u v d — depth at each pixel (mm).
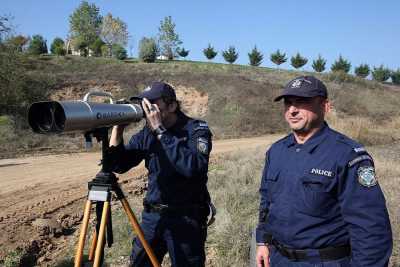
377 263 2486
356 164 2551
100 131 3258
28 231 7035
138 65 45031
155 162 3611
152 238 3646
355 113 37156
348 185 2555
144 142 3725
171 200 3562
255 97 34156
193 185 3547
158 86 3490
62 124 2740
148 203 3678
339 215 2619
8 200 9305
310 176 2619
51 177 12039
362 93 43656
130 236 6375
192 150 3414
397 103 43406
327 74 49000
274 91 36125
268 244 3061
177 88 36375
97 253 3168
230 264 5332
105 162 3324
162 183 3580
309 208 2613
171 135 3318
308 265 2637
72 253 6238
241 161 13391
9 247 6297
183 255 3559
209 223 3758
